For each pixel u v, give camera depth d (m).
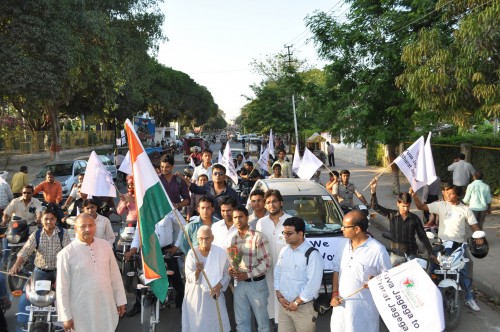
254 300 5.76
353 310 4.85
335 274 5.23
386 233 7.52
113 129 64.88
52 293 5.99
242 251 5.71
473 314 7.65
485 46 10.72
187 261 5.81
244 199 14.40
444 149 21.72
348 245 5.03
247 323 5.86
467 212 7.60
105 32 25.62
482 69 11.20
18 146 39.00
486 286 8.74
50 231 6.63
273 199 6.20
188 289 5.80
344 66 17.09
